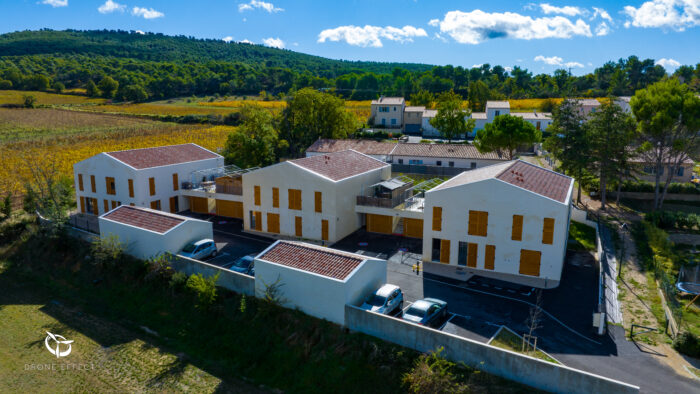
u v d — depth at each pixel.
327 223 38.75
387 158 64.62
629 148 53.09
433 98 130.38
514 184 31.06
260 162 66.88
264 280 26.55
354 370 21.69
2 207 47.47
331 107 76.62
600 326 23.34
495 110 92.31
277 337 24.59
